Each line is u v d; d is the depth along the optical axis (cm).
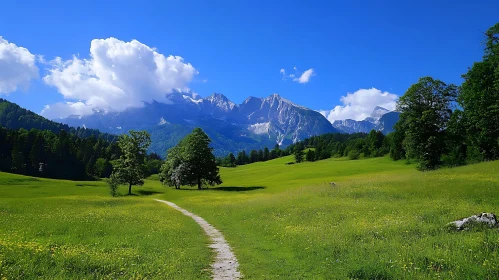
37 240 1845
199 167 8762
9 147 15962
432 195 3141
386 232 1847
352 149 18175
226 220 3225
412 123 6394
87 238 2069
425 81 6431
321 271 1330
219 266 1525
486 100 5219
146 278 1207
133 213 3716
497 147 5819
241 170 17225
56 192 8469
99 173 17162
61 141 17275
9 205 4281
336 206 3023
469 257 1237
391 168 10512
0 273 1093
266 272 1389
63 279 1120
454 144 6500
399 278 1116
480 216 1770
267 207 3459
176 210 4338
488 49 5322
